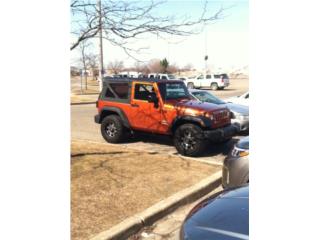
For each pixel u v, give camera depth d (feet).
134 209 15.01
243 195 10.19
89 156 23.00
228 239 8.02
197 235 8.43
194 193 17.21
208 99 34.42
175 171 20.56
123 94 28.58
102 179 18.52
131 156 23.68
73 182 17.85
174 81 28.04
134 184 18.03
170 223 14.58
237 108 32.45
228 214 8.96
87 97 81.61
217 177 19.47
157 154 24.72
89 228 13.17
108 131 29.30
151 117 26.96
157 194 16.81
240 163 16.16
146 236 13.42
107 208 15.01
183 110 25.31
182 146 25.17
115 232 12.84
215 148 27.68
